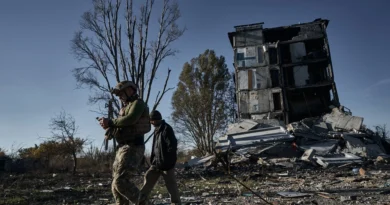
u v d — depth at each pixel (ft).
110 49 87.56
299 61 113.39
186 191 27.89
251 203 20.10
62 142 61.52
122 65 87.71
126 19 89.25
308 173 44.19
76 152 65.82
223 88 136.36
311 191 24.90
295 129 74.59
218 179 39.09
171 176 17.61
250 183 33.35
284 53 120.98
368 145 71.61
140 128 13.24
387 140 83.82
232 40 123.65
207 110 130.21
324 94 115.85
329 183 31.17
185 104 131.54
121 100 13.96
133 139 13.09
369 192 23.47
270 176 40.29
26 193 27.58
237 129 81.76
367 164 55.42
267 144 69.92
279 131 75.61
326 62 112.47
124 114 13.38
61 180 42.34
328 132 77.25
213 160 55.98
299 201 20.24
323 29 113.80
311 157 58.54
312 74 115.85
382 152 70.74
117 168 12.86
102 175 50.98
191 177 43.19
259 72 115.34
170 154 17.33
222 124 130.31
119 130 13.07
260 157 64.28
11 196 25.79
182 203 20.38
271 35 125.90
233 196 23.76
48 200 24.43
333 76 108.99
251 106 113.29
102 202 23.15
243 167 53.67
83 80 83.61
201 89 135.74
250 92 114.42
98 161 68.23
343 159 57.72
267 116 110.63
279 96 114.21
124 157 12.84
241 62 117.50
